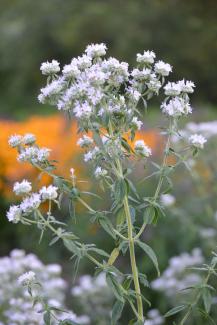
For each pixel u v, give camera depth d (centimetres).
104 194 682
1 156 817
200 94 1650
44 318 315
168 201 576
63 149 785
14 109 1925
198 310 311
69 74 288
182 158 306
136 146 302
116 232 295
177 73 1645
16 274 507
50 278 523
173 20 1653
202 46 1616
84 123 282
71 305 600
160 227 630
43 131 854
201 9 1522
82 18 1848
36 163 305
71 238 289
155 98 1338
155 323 525
